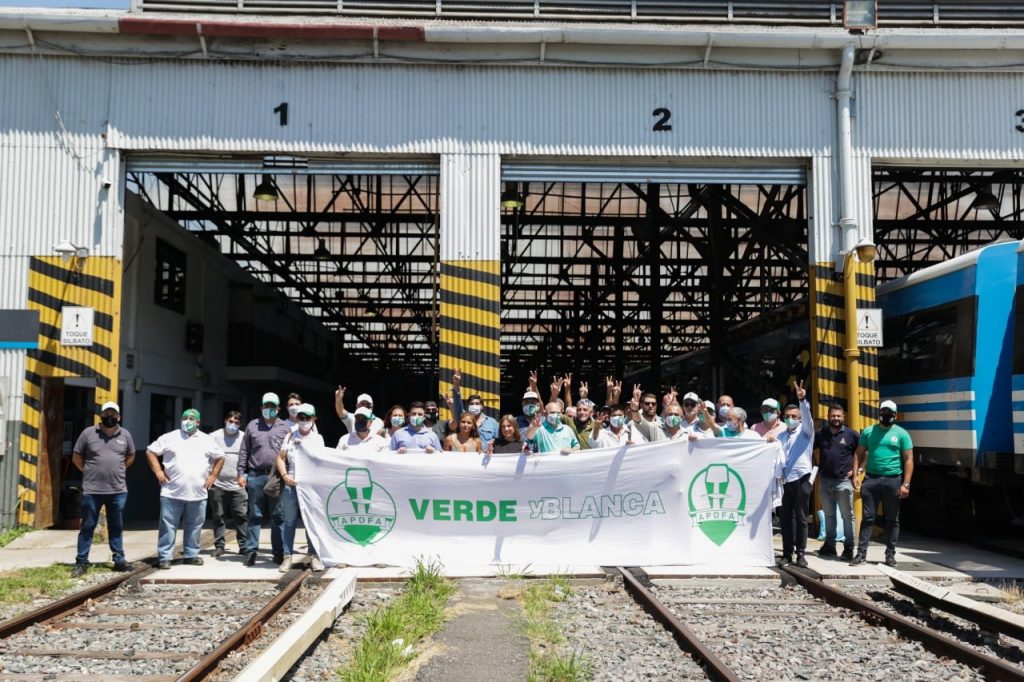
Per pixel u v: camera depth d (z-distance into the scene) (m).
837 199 13.95
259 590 9.38
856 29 13.84
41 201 13.42
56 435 13.66
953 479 13.47
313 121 13.68
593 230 27.56
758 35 13.59
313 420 10.69
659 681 6.07
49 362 13.25
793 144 13.98
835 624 7.85
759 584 9.70
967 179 20.19
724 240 21.23
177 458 10.41
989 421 11.76
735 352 20.08
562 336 36.88
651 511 10.40
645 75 14.00
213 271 22.27
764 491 10.41
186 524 10.45
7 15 13.05
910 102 14.10
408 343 41.00
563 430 10.78
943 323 12.84
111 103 13.57
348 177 25.02
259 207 28.03
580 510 10.38
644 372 29.16
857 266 13.72
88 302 13.34
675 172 14.13
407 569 9.90
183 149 13.55
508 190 18.28
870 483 10.65
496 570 9.86
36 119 13.52
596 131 13.88
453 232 13.66
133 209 16.67
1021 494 12.46
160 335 18.53
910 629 7.32
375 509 10.33
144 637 7.32
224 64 13.69
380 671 6.07
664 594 9.09
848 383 13.57
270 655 5.62
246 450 10.67
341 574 8.80
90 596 8.72
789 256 16.83
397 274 29.81
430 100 13.80
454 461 10.38
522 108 13.87
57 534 12.88
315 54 13.69
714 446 10.46
